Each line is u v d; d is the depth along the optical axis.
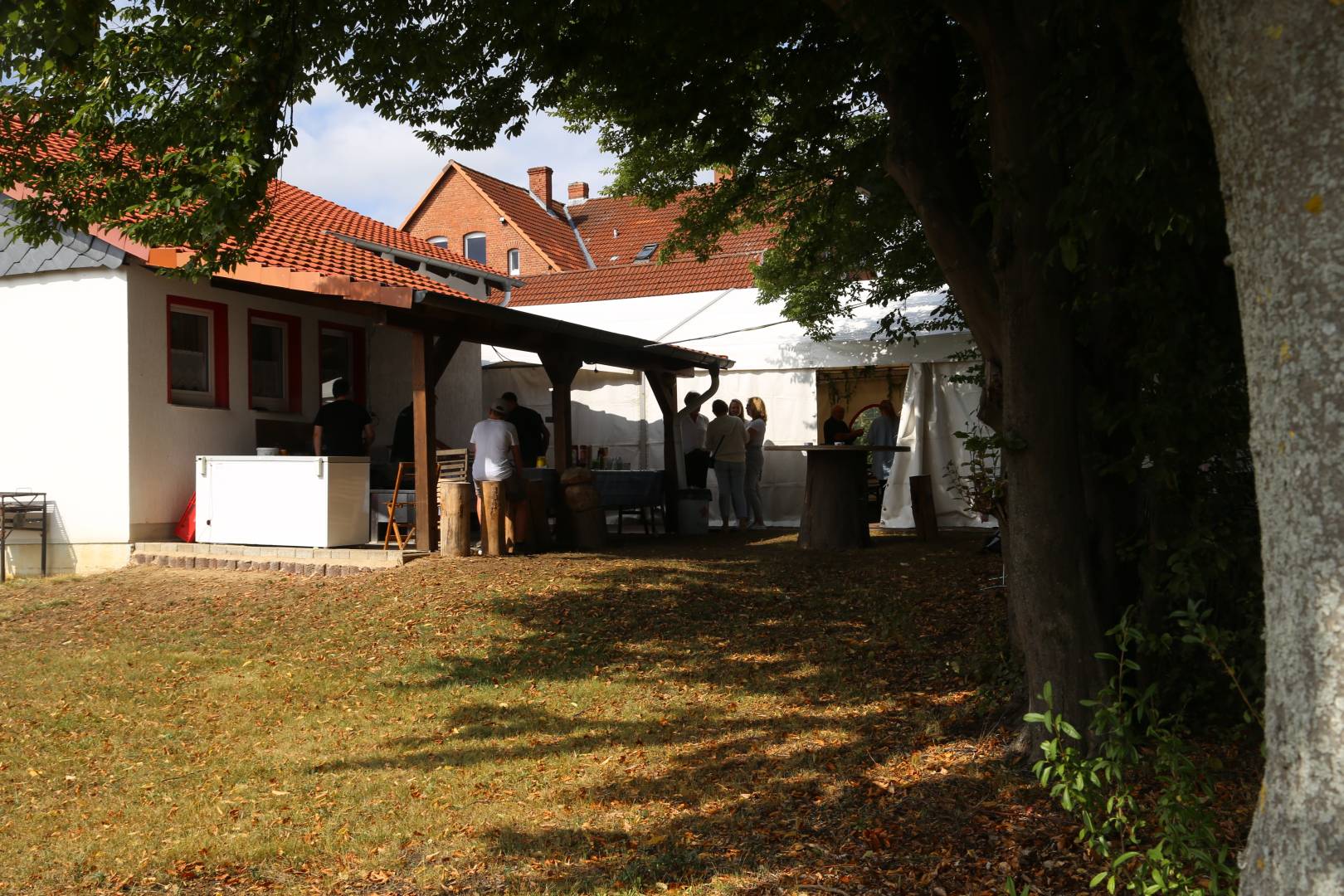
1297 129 2.14
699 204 12.41
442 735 6.71
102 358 12.98
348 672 8.26
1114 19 4.46
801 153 10.73
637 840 4.96
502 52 8.68
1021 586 5.43
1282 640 2.26
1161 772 4.89
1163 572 5.39
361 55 8.20
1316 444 2.13
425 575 11.27
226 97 7.15
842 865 4.58
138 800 5.67
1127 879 4.10
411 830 5.15
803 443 18.50
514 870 4.65
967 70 7.36
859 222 11.68
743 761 6.00
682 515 16.72
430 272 20.73
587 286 24.78
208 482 13.03
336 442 13.23
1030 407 5.33
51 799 5.71
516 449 12.93
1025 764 5.47
